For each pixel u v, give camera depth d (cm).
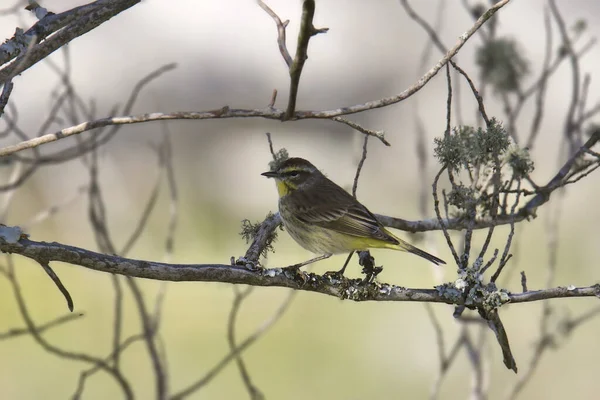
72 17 569
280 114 533
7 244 513
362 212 847
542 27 2052
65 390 1311
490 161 671
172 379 1385
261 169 2139
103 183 1955
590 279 1645
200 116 541
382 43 2250
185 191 2039
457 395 1380
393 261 1686
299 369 1438
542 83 850
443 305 1541
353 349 1465
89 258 534
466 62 2103
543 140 1998
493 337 1408
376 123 2212
